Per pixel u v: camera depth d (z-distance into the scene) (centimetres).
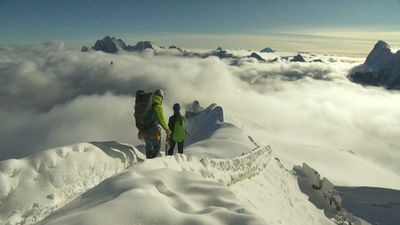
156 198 524
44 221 536
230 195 620
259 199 1221
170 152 1090
